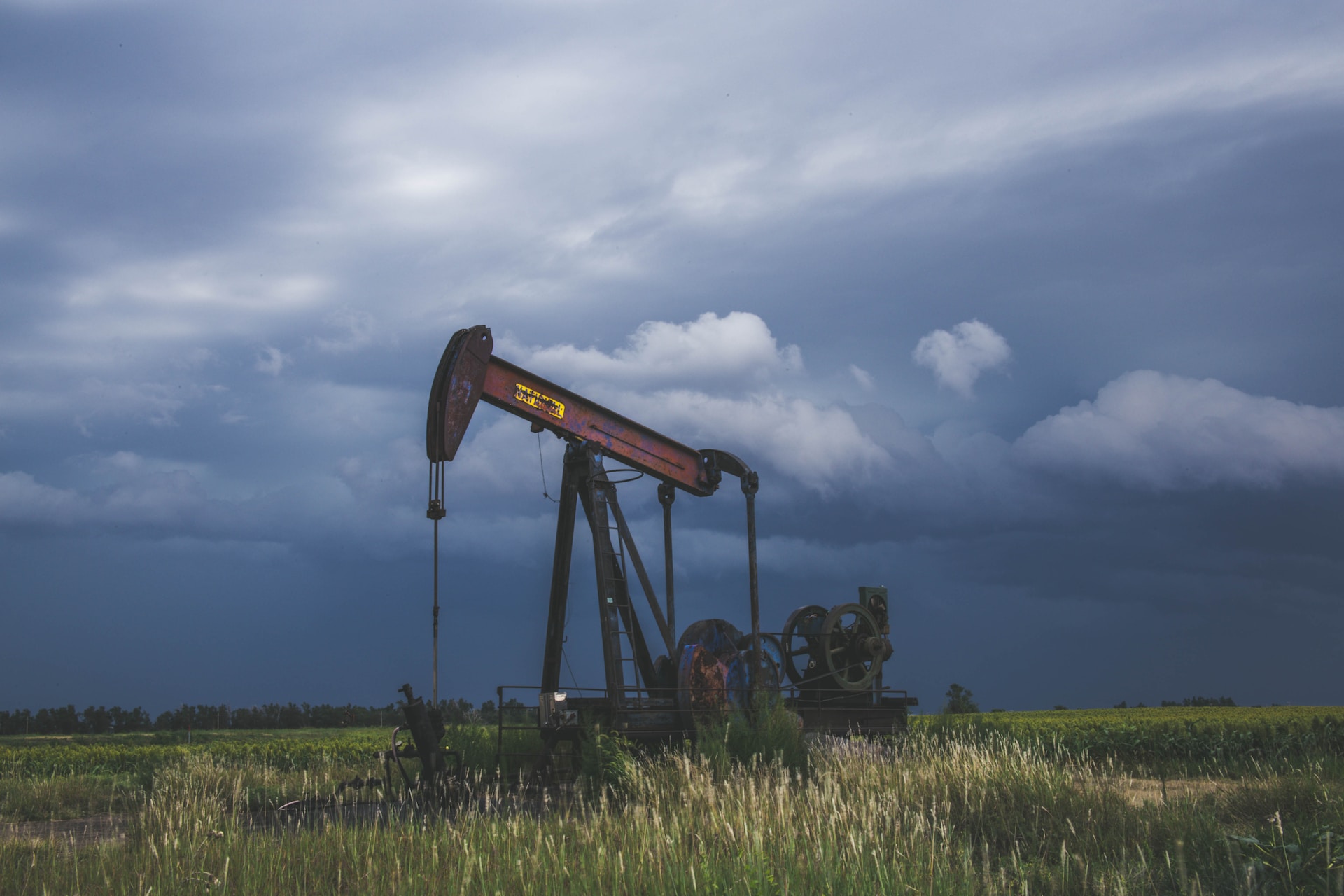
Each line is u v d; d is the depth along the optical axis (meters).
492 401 16.30
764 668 18.55
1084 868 7.23
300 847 8.88
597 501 17.09
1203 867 7.55
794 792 10.25
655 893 6.36
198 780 14.68
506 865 7.31
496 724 16.86
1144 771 17.58
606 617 16.39
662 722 16.30
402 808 12.42
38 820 14.92
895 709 20.38
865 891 6.38
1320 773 13.38
